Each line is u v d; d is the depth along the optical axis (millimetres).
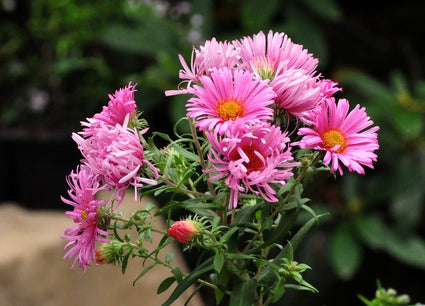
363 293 2121
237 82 712
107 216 726
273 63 732
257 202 749
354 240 1806
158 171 742
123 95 733
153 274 1145
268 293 766
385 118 1895
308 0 1782
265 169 694
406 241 1791
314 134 713
